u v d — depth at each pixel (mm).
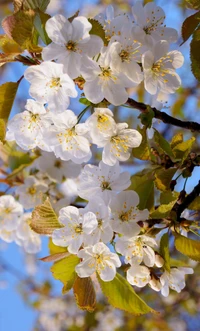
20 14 432
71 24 426
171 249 718
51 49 427
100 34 437
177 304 1076
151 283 455
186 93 869
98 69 433
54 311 1219
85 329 1091
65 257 464
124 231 452
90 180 472
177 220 464
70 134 461
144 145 466
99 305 1073
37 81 438
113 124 450
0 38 439
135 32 441
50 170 589
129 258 452
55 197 587
